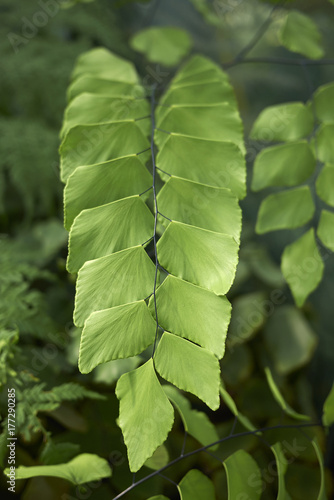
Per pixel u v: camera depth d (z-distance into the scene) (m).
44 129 0.83
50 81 0.85
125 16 1.04
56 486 0.57
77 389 0.54
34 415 0.52
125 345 0.40
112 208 0.41
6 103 0.86
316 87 1.03
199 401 0.73
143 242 0.41
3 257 0.66
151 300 0.40
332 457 0.71
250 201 1.00
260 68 1.07
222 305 0.40
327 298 0.93
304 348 0.84
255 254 0.96
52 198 0.83
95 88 0.51
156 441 0.40
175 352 0.40
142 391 0.40
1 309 0.57
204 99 0.50
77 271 0.41
